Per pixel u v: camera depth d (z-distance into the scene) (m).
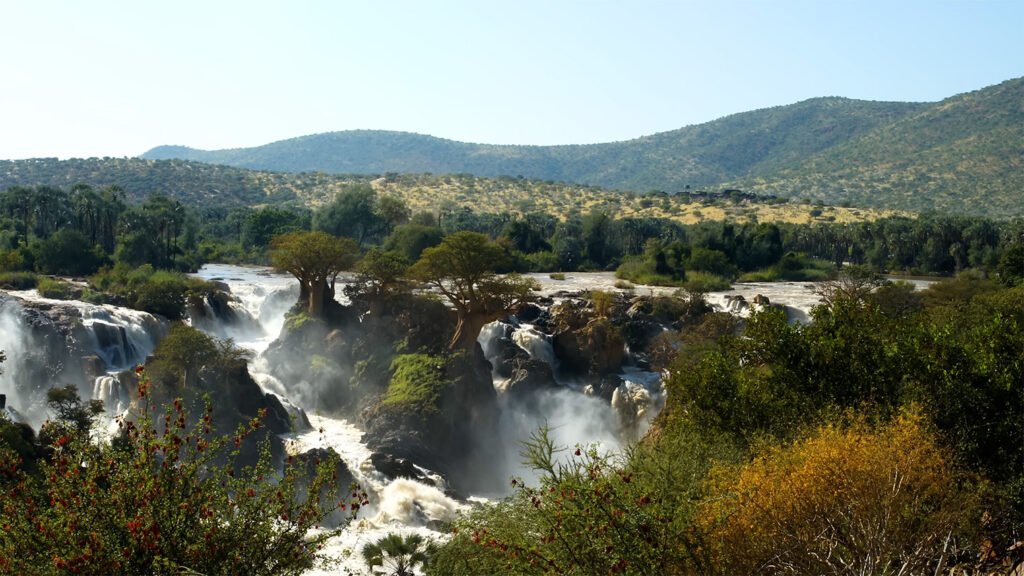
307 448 62.78
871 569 14.59
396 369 77.62
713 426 28.78
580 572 15.56
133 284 101.50
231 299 102.44
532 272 175.12
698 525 16.25
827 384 29.42
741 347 32.22
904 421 19.81
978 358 27.42
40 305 78.88
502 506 21.56
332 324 86.56
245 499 17.09
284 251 86.38
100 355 76.38
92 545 15.12
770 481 17.41
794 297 126.31
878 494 16.55
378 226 199.62
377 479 60.31
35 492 16.47
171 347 64.06
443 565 22.45
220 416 60.62
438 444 70.44
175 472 16.69
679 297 109.44
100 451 17.30
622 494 16.36
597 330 89.62
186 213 170.88
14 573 15.13
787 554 15.79
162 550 15.58
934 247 185.12
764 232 179.50
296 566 17.36
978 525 18.97
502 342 87.38
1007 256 113.38
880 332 31.81
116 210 156.12
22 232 151.25
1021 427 24.48
